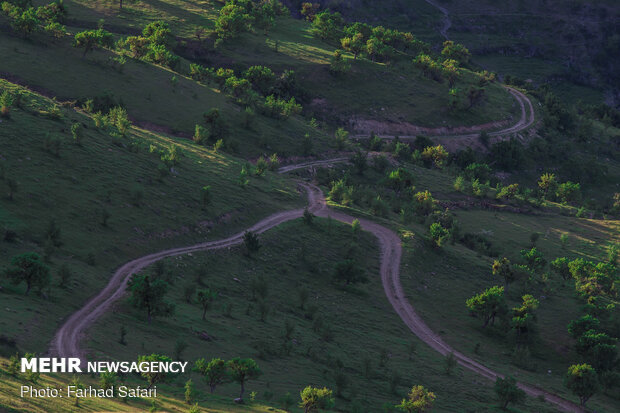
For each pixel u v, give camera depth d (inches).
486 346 3880.4
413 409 2463.1
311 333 3334.2
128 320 2696.9
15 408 1325.0
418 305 4180.6
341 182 5989.2
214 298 3142.2
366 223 5339.6
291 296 3821.4
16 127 4330.7
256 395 2311.8
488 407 2888.8
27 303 2500.0
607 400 3481.8
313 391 2150.6
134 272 3339.1
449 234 5231.3
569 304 4680.1
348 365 3029.0
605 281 4805.6
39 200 3617.1
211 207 4537.4
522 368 3698.3
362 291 4151.1
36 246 3186.5
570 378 3270.2
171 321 2854.3
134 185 4303.6
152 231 3887.8
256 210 4904.0
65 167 4116.6
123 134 5182.1
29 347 2107.5
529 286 4825.3
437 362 3383.4
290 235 4628.4
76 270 3080.7
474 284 4739.2
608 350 3752.5
